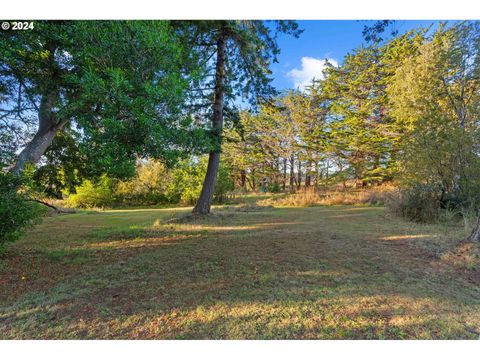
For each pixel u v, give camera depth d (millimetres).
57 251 4574
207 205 9500
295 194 15992
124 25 3500
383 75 16859
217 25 6980
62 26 3562
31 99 5312
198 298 2580
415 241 4730
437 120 7137
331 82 19219
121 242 5391
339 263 3639
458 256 3758
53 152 7098
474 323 2131
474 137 6215
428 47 9914
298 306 2396
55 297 2637
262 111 20641
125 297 2625
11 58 3963
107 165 3695
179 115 4270
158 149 3721
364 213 9266
